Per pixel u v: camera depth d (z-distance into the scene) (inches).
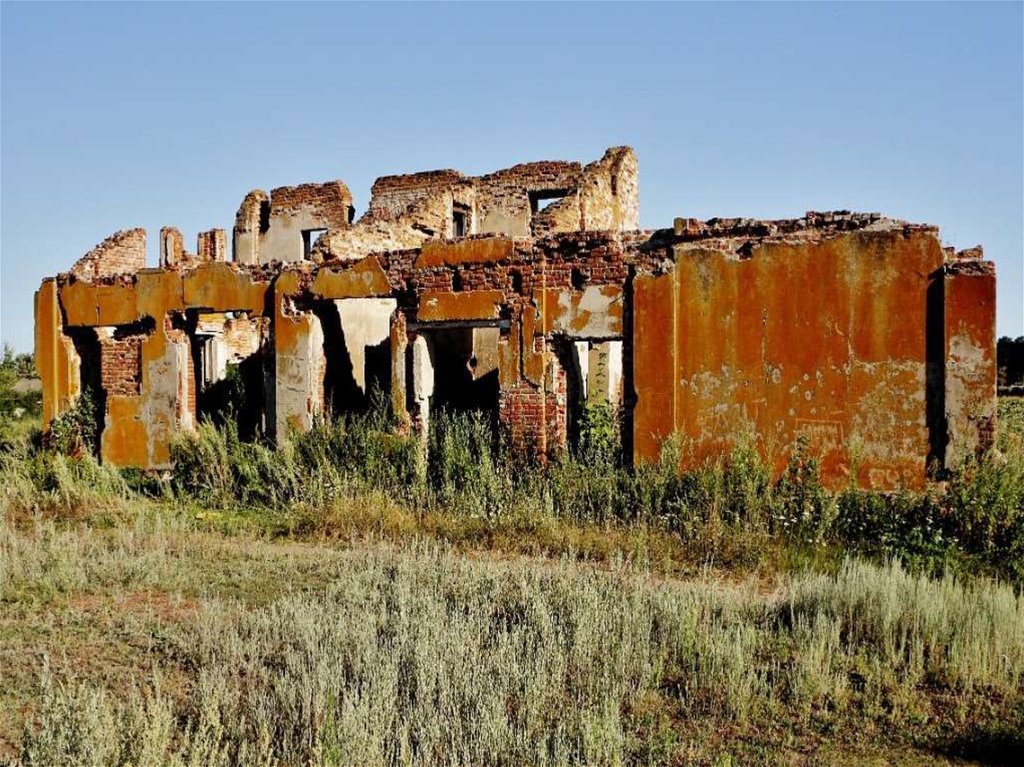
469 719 220.7
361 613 295.0
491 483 470.0
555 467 483.2
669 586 327.3
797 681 245.4
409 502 491.5
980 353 411.8
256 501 542.0
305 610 301.3
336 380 621.6
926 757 213.9
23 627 305.1
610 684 245.8
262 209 1051.3
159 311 657.6
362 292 574.9
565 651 268.5
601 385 695.1
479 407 707.4
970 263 415.5
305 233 1023.6
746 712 234.5
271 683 251.0
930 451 422.0
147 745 193.0
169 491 557.9
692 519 414.6
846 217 451.8
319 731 206.8
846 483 434.9
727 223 473.4
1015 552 372.2
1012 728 226.5
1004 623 281.0
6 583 353.4
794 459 440.8
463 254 538.3
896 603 292.7
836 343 438.9
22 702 241.4
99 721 205.9
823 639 263.4
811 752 215.8
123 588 357.7
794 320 447.2
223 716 227.5
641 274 482.3
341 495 489.1
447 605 312.7
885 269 430.3
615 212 818.8
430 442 530.3
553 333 510.9
